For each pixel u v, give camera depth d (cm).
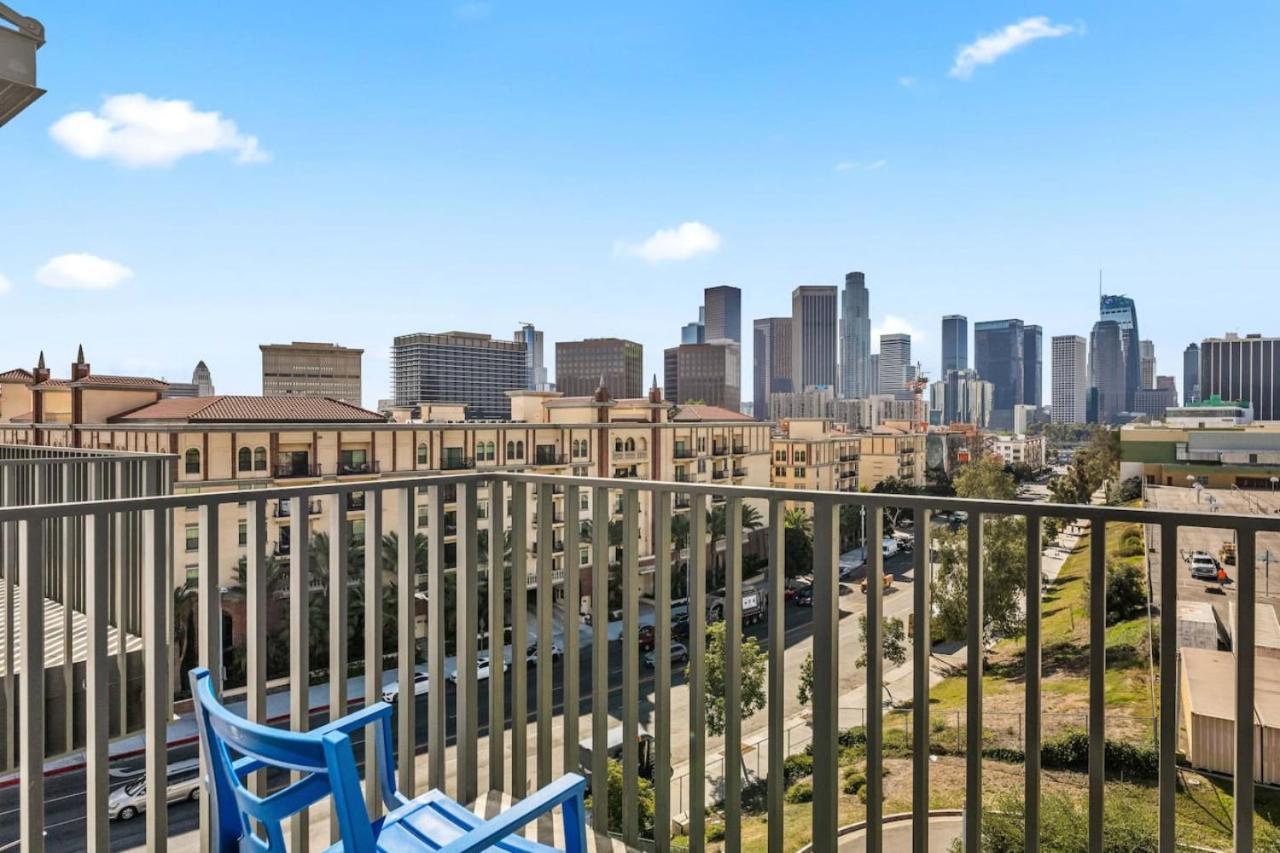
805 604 3281
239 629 2269
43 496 470
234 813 148
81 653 343
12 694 293
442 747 256
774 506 205
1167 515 150
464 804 263
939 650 2500
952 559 2289
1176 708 149
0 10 330
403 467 3266
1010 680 2094
